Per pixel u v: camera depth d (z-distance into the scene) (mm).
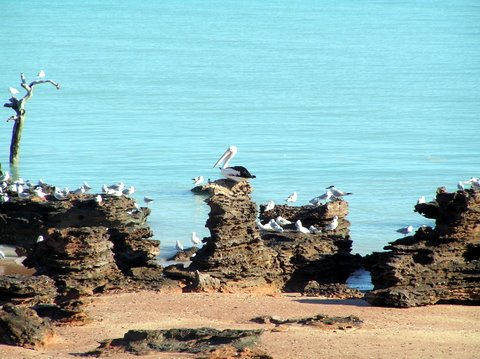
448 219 58250
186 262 73625
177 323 50250
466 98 196750
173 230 87312
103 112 175500
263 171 118438
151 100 195000
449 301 55500
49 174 116875
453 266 55969
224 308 53812
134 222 74562
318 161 125125
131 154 130375
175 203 99688
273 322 50438
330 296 58125
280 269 63250
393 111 178250
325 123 163250
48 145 136625
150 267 62531
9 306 47750
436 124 160750
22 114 120688
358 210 96688
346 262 66250
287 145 138750
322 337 47188
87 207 74562
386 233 87000
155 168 120625
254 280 61062
